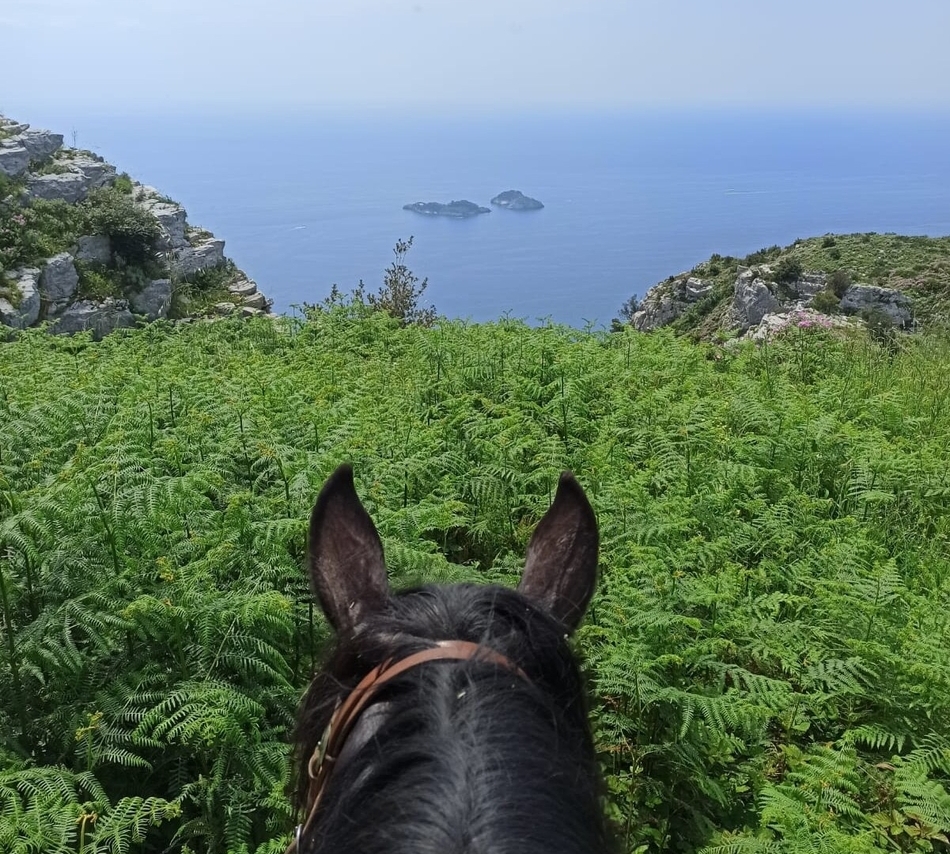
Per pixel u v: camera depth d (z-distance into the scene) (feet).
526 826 4.27
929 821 12.91
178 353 40.24
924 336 50.24
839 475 26.07
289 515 18.51
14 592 15.51
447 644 5.75
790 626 17.22
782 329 46.19
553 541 7.39
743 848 12.42
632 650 14.97
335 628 6.68
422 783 4.57
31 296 96.53
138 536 16.60
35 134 116.67
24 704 14.34
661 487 23.79
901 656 16.39
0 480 16.29
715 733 14.33
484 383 31.40
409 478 21.77
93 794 12.85
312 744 6.10
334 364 35.73
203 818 13.16
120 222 108.78
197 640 15.05
